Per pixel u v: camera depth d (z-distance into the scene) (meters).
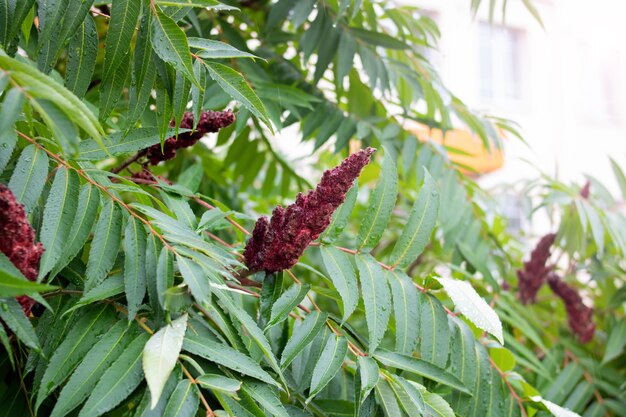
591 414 1.32
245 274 0.90
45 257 0.78
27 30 0.96
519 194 1.83
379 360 0.89
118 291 0.81
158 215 0.86
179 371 0.79
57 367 0.78
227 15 1.34
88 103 1.13
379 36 1.32
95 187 0.84
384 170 0.96
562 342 1.45
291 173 1.50
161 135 0.88
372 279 0.92
